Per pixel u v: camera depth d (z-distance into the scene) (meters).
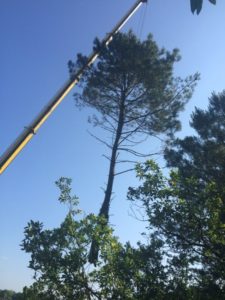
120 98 23.30
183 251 11.59
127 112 23.20
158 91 22.80
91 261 11.02
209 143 24.17
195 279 11.43
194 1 4.46
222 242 11.43
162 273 11.10
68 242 11.03
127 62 22.19
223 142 25.31
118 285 10.98
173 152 23.91
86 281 10.91
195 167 23.14
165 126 22.98
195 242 11.66
